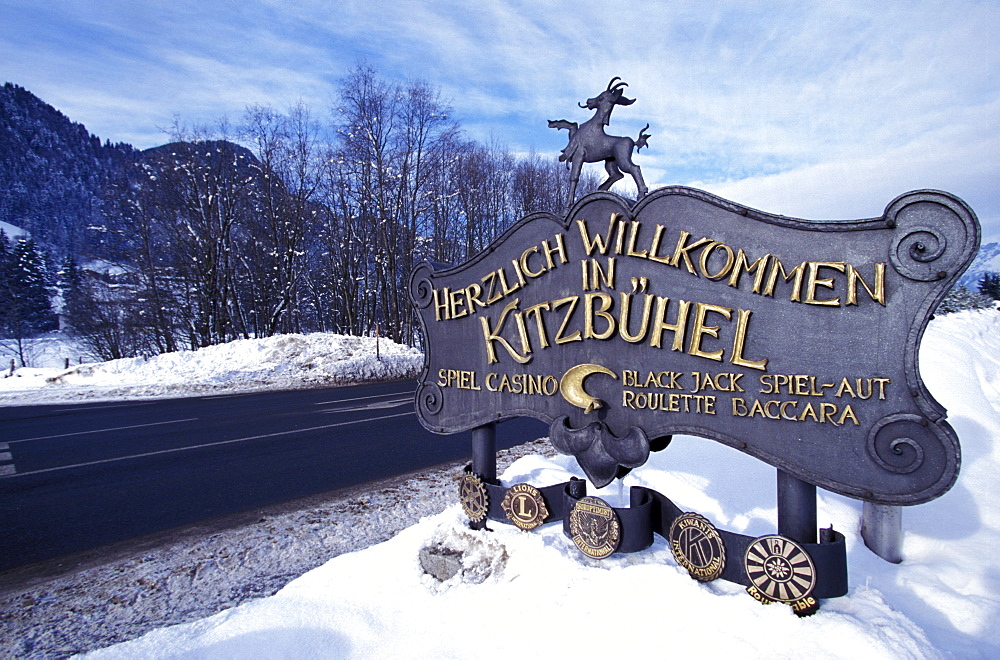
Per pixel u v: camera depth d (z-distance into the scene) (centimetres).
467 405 378
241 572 405
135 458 787
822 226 239
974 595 271
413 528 410
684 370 281
